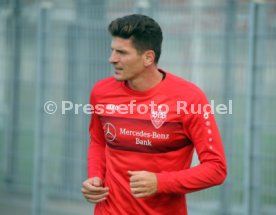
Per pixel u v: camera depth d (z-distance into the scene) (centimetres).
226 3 2395
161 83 1367
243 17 2359
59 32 2686
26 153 2888
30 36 2883
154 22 1356
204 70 2431
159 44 1366
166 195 1382
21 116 2905
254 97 2231
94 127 1496
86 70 2614
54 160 2686
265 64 2239
